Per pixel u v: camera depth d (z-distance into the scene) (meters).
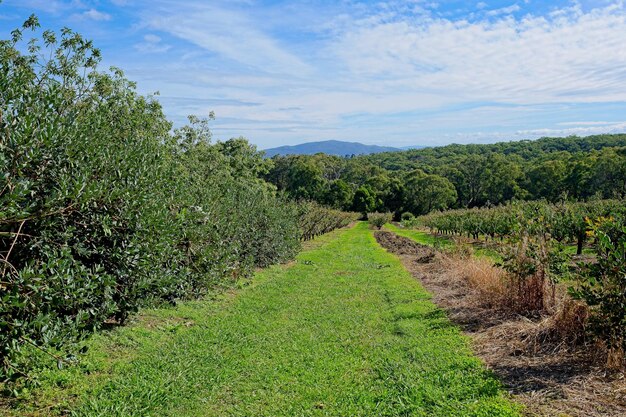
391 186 91.75
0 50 9.64
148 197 7.61
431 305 10.90
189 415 5.27
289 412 5.43
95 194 5.70
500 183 83.25
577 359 6.09
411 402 5.45
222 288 12.81
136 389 5.65
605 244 6.01
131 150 7.66
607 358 5.75
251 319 9.84
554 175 69.31
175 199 9.44
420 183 86.56
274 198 22.41
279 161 93.38
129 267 7.44
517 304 8.92
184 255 10.27
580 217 17.55
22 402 5.03
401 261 20.58
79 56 11.23
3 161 4.61
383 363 7.04
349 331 9.09
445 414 5.05
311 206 34.88
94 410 5.02
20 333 4.83
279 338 8.55
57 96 5.90
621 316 5.67
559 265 8.37
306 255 23.53
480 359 6.74
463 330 8.48
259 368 6.88
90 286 5.54
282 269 17.97
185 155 20.59
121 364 6.48
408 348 7.72
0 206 4.45
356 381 6.36
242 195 16.70
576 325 6.63
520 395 5.27
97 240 6.98
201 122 23.31
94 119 7.23
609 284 5.97
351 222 72.38
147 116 14.80
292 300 12.14
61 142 5.78
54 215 5.67
